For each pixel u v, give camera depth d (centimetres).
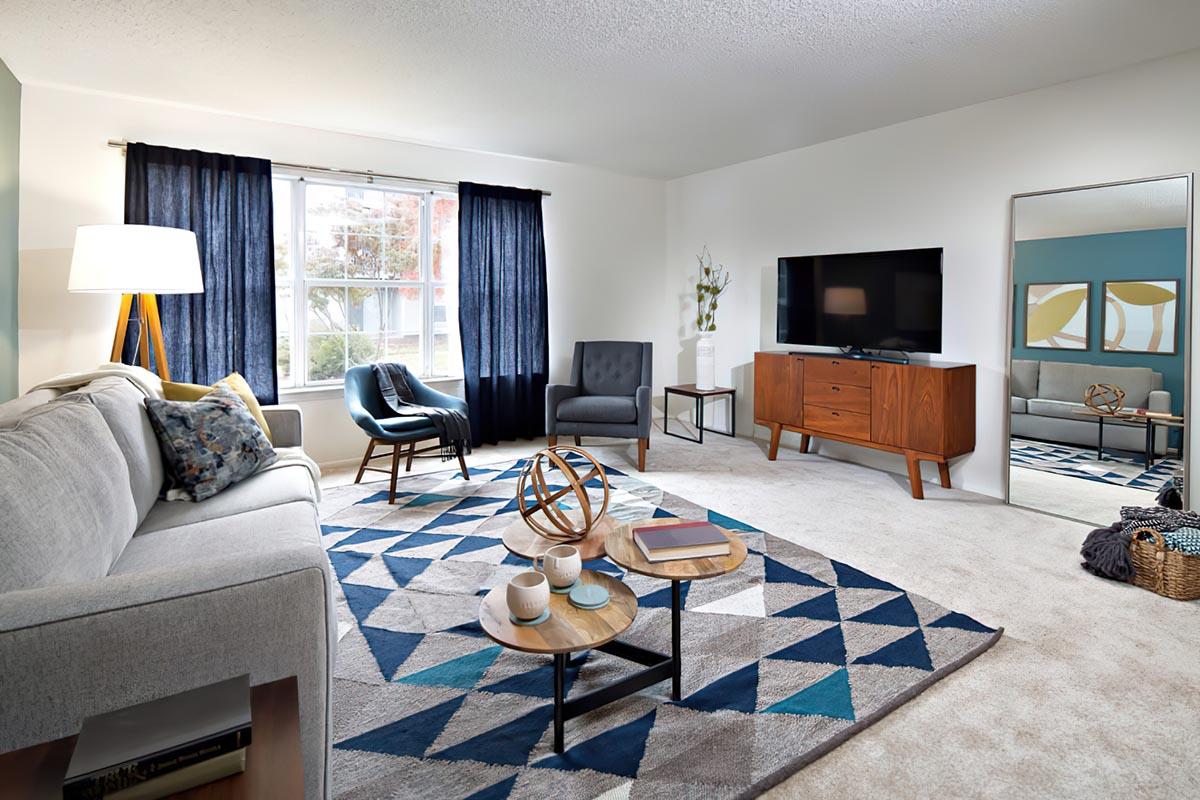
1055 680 202
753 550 308
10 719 100
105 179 382
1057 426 361
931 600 256
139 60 324
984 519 354
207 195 404
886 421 408
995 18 273
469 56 317
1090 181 345
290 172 441
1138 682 201
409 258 503
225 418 263
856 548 312
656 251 637
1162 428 321
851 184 470
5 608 102
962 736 176
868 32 288
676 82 353
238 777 81
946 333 416
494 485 419
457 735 175
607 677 204
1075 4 259
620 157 539
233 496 244
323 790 126
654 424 647
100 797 74
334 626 156
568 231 577
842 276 457
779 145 496
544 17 274
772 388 489
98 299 384
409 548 310
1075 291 352
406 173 487
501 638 153
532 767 163
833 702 189
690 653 217
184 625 110
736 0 258
